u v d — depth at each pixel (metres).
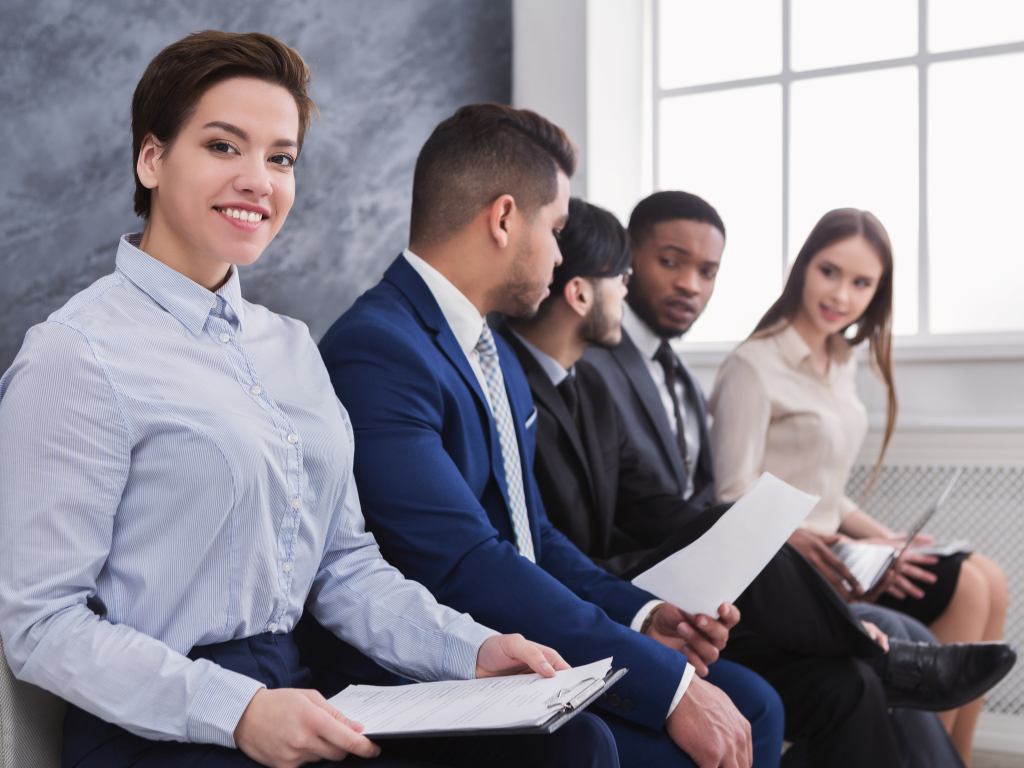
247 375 0.98
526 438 1.46
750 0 2.87
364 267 2.15
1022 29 2.61
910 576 2.06
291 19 1.94
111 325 0.90
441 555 1.16
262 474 0.93
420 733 0.81
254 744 0.82
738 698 1.34
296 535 0.98
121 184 1.57
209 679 0.83
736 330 2.90
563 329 1.76
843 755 1.46
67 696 0.83
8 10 1.40
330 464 1.03
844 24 2.78
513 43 2.70
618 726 1.12
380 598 1.07
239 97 0.95
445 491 1.18
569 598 1.15
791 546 1.53
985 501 2.39
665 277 2.05
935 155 2.69
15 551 0.82
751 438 2.08
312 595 1.10
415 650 1.04
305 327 1.14
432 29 2.37
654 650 1.12
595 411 1.81
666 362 2.07
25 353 0.87
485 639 1.02
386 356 1.24
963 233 2.67
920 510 2.44
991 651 1.56
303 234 1.97
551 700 0.84
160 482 0.89
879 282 2.20
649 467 1.86
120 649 0.83
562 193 1.42
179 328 0.95
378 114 2.19
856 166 2.77
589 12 2.64
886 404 2.52
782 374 2.12
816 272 2.14
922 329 2.70
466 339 1.37
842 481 2.18
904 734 1.70
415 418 1.21
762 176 2.87
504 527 1.34
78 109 1.50
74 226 1.50
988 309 2.65
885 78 2.73
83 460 0.84
